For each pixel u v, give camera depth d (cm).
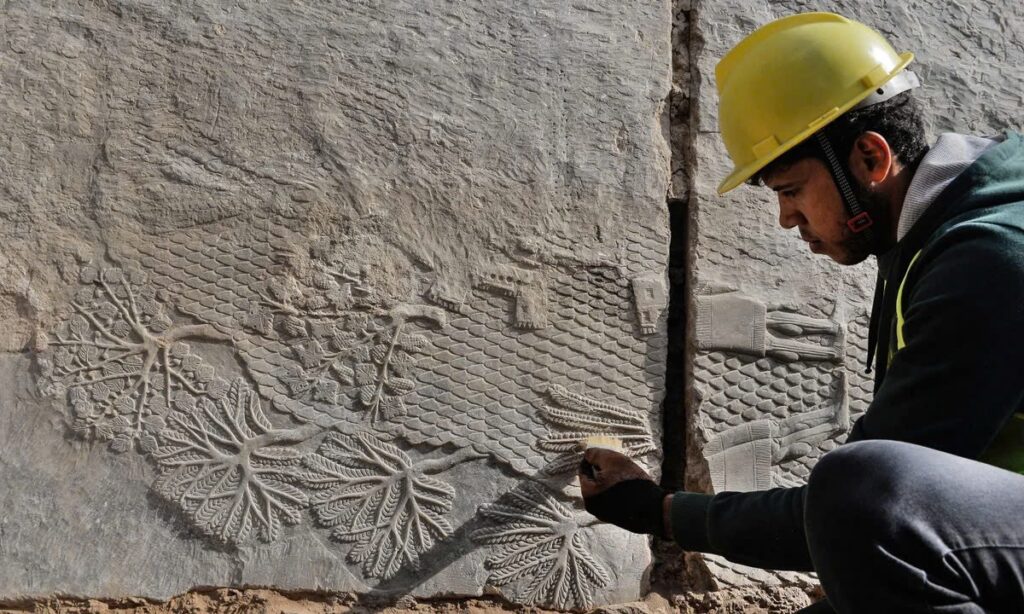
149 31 259
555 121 268
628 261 264
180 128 256
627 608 248
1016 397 150
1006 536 148
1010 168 166
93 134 253
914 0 291
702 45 279
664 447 266
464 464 250
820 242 185
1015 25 294
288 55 262
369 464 247
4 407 240
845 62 183
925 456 151
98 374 244
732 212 270
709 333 261
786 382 264
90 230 249
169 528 239
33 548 234
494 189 262
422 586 242
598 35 275
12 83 252
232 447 244
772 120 186
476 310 256
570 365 257
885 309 180
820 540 155
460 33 269
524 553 247
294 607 238
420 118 263
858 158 175
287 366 249
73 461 239
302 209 255
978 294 151
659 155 271
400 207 259
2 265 245
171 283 249
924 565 148
